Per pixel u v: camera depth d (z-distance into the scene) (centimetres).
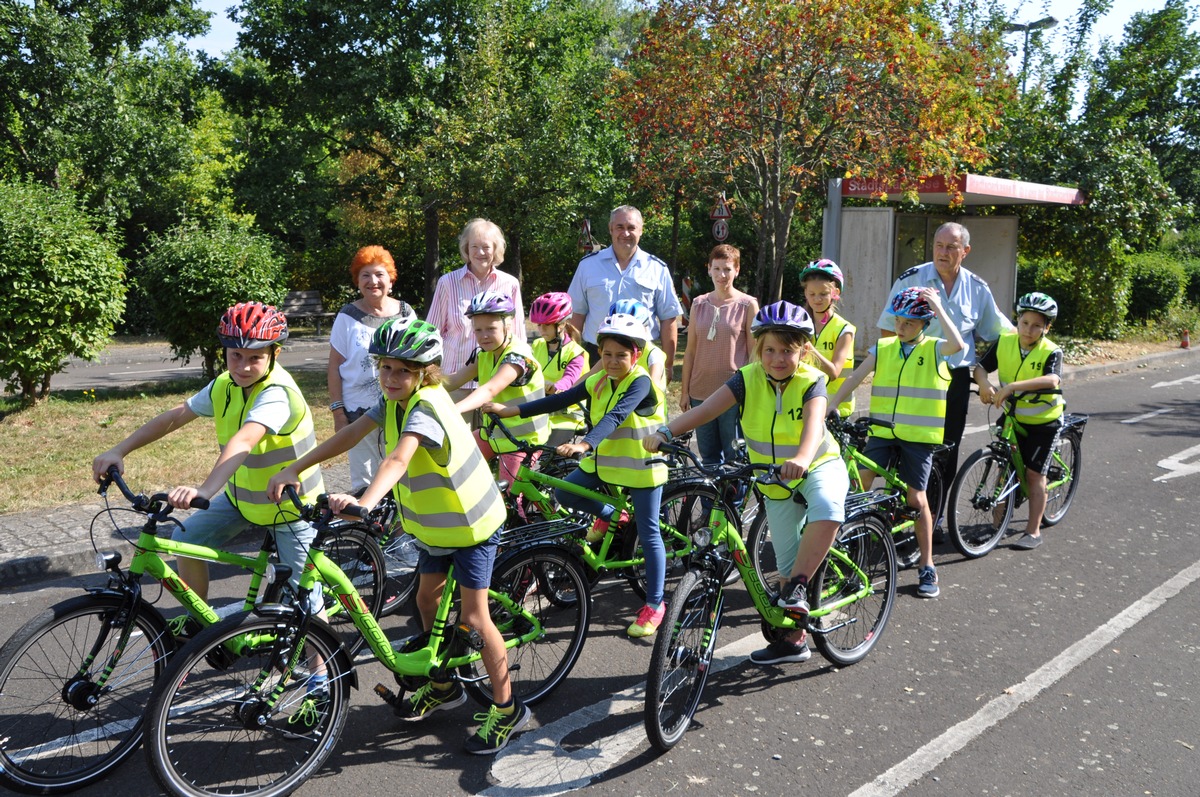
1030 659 443
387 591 493
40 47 2122
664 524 488
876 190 1383
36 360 1044
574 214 2006
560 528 403
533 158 1867
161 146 2384
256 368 354
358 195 2539
